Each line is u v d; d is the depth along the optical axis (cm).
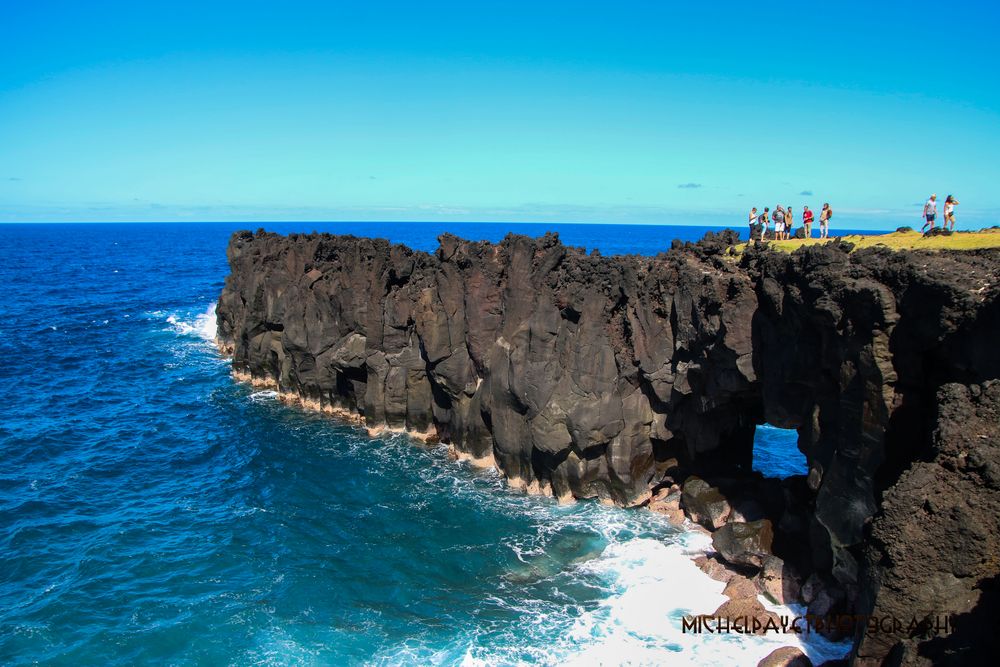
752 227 4538
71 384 6269
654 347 3547
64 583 2995
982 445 1944
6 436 4772
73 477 4150
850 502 2516
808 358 2788
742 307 3047
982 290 2133
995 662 1808
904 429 2375
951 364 2239
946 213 3628
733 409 3584
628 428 3644
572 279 3784
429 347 4256
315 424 5184
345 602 2888
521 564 3162
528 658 2512
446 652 2550
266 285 5897
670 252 3675
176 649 2578
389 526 3541
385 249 4791
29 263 19562
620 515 3606
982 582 1948
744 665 2447
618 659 2495
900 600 1991
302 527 3541
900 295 2334
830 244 2706
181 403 5756
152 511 3725
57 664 2488
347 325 5044
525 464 3919
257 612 2808
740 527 3039
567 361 3728
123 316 10194
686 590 2925
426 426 4716
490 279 4134
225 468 4344
